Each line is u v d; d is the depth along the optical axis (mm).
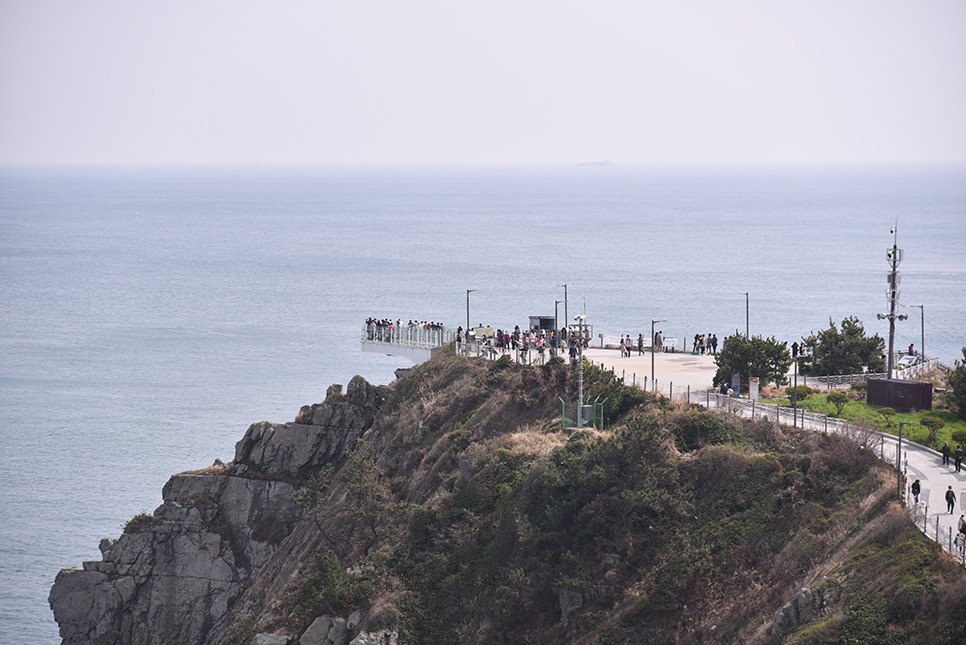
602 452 57781
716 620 49000
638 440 57844
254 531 77062
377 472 67375
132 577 74562
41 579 86812
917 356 96500
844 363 85375
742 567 51500
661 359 90375
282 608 61062
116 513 99625
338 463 80562
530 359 81562
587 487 57562
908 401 69625
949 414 68375
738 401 69750
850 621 42938
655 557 53594
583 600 53281
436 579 58469
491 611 55250
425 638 56031
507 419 71688
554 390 71062
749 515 53844
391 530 62875
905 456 56750
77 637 73750
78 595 74250
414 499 67750
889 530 46562
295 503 68375
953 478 53500
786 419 62469
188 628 74062
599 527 56125
